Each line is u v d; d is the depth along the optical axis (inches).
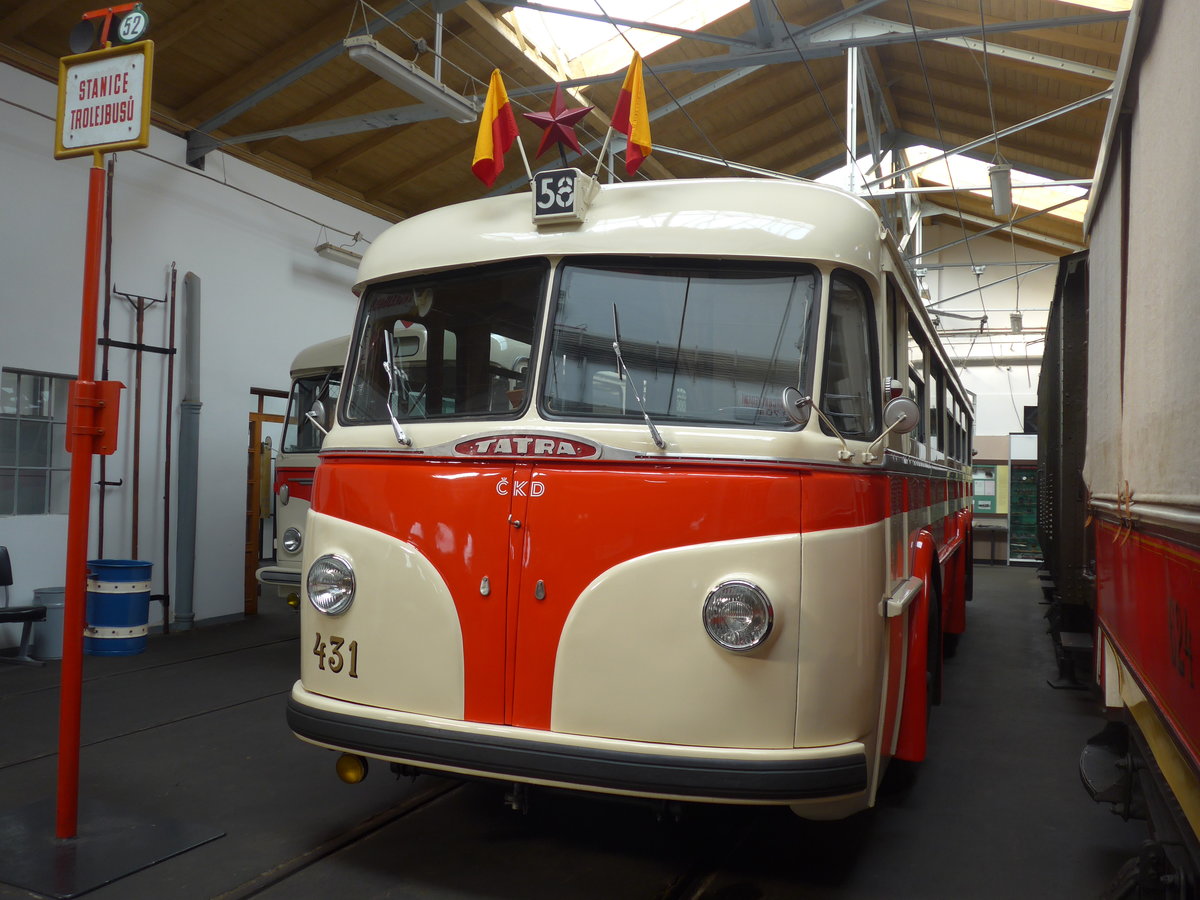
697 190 143.3
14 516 332.5
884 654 140.0
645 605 126.8
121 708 257.6
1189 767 91.1
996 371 919.0
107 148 155.5
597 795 133.3
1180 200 95.2
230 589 424.2
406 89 322.7
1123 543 146.6
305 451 343.0
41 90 336.8
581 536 130.7
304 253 462.3
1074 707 279.0
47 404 344.8
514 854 156.9
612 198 145.9
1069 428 296.5
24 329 330.6
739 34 464.1
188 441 390.6
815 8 479.8
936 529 246.7
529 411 140.1
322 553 148.5
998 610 515.2
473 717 134.4
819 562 126.1
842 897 144.2
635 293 140.6
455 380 150.3
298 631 394.9
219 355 413.7
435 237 155.9
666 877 148.8
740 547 125.1
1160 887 124.5
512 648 132.8
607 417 136.9
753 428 131.0
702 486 127.3
